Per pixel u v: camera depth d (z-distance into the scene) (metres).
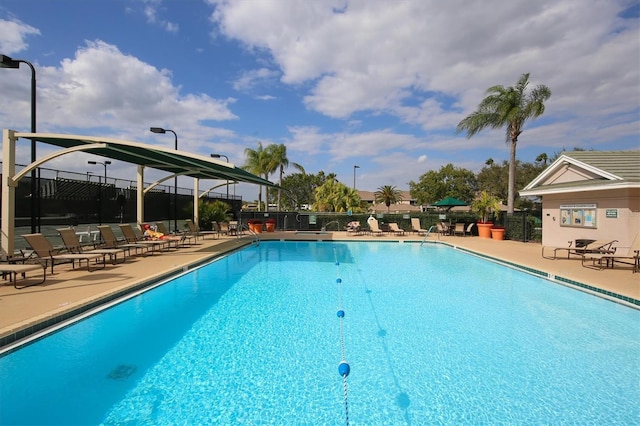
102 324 5.64
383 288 8.32
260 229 22.53
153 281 7.79
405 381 3.99
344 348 4.87
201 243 15.62
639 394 3.73
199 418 3.24
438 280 9.26
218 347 4.85
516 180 45.72
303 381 3.96
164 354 4.60
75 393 3.63
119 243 10.98
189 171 15.09
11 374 4.01
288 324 5.80
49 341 4.85
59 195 11.18
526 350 4.82
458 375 4.13
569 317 6.21
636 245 9.59
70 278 7.56
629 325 5.81
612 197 11.64
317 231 23.92
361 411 3.40
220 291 7.86
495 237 18.52
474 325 5.82
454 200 24.36
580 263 10.52
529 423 3.21
